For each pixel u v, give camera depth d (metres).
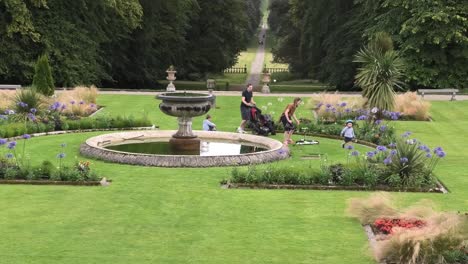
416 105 24.56
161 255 8.66
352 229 9.90
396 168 13.05
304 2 54.00
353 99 24.61
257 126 20.20
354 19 41.66
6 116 19.83
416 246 8.15
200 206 11.14
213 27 56.12
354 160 15.34
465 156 16.94
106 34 43.38
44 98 22.34
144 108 26.64
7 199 11.32
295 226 10.04
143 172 13.76
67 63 38.00
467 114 26.09
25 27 35.53
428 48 37.75
